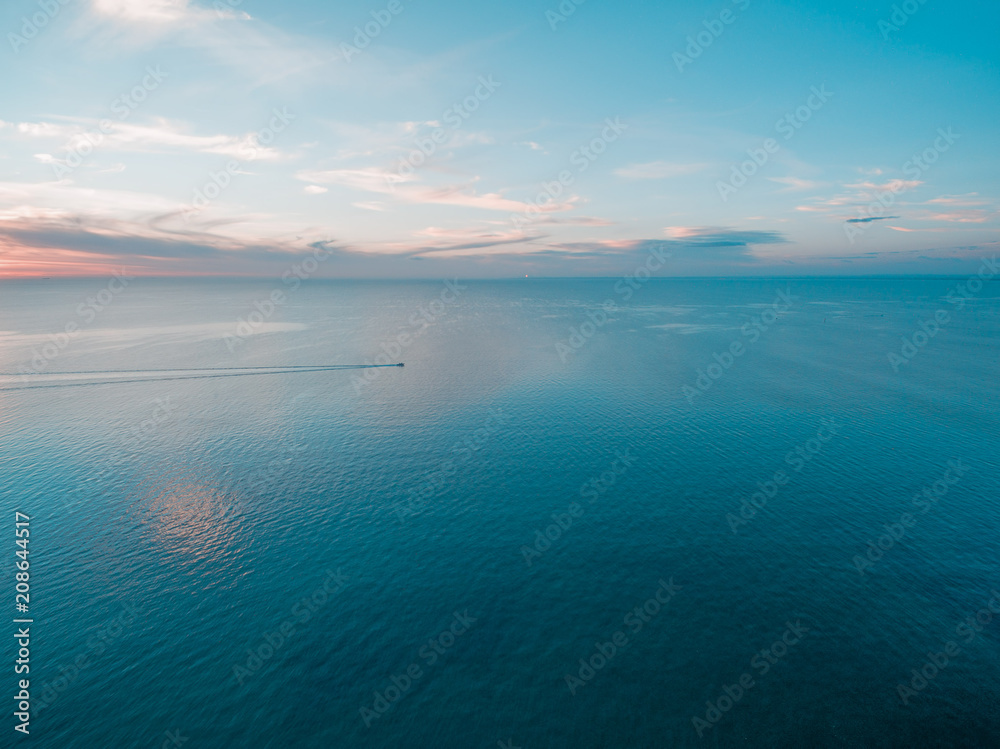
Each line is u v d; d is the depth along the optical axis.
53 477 41.44
